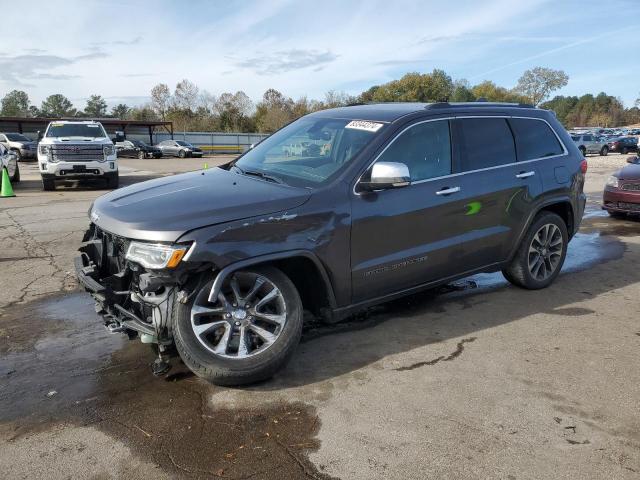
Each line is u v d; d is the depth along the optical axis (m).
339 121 4.48
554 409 3.22
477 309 4.93
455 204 4.39
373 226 3.86
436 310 4.91
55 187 16.06
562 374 3.67
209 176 4.23
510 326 4.52
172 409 3.20
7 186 13.88
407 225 4.07
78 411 3.19
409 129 4.19
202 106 86.06
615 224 9.45
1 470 2.66
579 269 6.36
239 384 3.40
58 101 125.31
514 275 5.33
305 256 3.52
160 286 3.24
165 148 44.97
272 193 3.59
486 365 3.79
